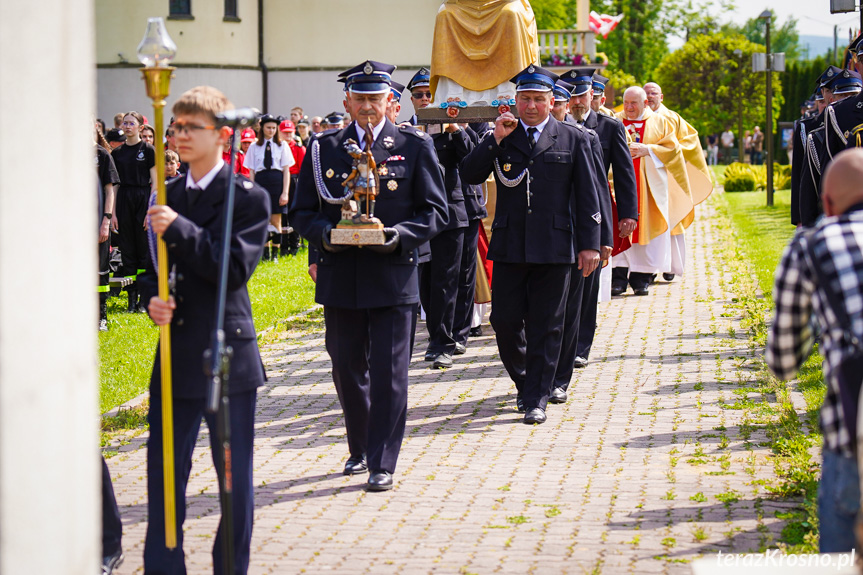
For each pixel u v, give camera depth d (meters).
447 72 10.88
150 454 4.71
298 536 5.73
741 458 6.95
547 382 8.11
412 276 6.52
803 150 9.51
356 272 6.45
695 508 6.02
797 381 8.87
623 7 71.25
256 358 4.86
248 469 4.80
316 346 11.52
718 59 55.97
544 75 8.02
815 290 3.90
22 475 2.90
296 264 18.16
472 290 10.79
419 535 5.71
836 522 3.92
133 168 13.55
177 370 4.73
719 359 10.09
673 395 8.78
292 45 35.34
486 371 9.98
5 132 2.87
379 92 6.50
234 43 34.12
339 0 35.03
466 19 10.85
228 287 4.71
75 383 3.13
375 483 6.45
